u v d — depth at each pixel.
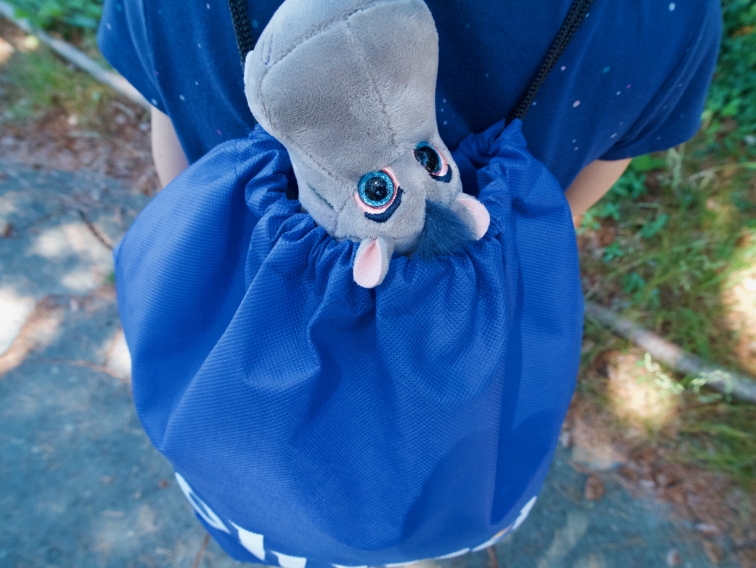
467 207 0.33
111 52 0.46
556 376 0.44
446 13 0.36
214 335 0.44
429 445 0.38
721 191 1.23
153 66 0.42
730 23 1.39
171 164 0.57
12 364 1.05
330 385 0.39
